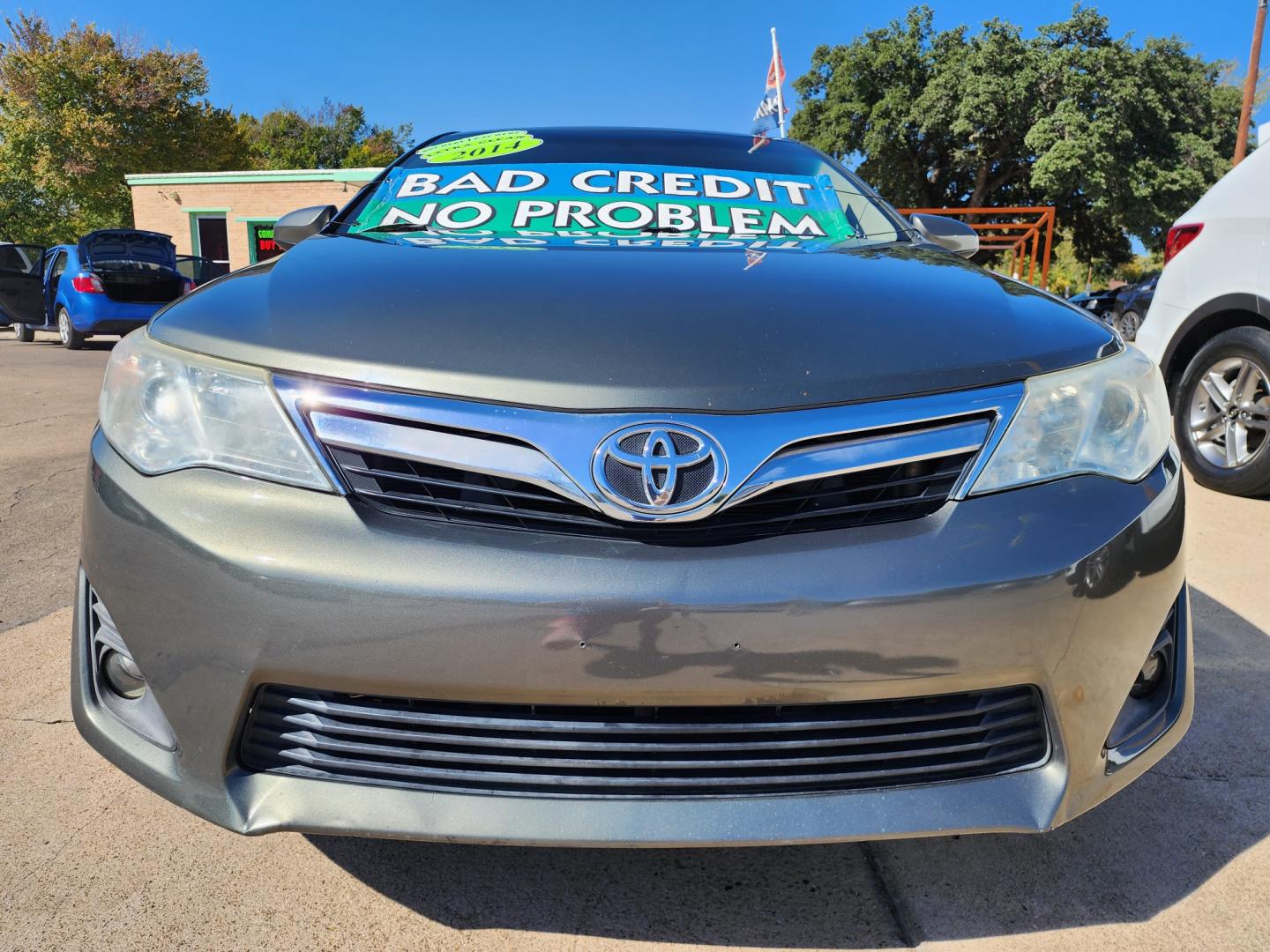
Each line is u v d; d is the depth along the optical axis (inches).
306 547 48.4
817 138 1107.3
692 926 56.5
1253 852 63.5
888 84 1064.8
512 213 87.4
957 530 49.9
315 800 49.8
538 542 48.3
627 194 92.0
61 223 1113.4
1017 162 1032.2
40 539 126.1
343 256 71.8
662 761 49.3
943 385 52.5
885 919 57.2
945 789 50.9
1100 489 53.0
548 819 48.6
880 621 48.0
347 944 54.5
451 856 62.7
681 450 48.8
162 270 442.3
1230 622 101.3
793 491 49.7
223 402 52.1
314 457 50.3
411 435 50.0
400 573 47.5
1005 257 772.6
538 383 50.6
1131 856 63.2
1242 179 151.1
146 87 1076.5
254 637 48.5
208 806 50.6
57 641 93.4
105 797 68.2
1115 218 942.4
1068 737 52.0
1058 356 56.2
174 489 51.1
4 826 64.5
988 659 49.4
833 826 49.3
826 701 48.6
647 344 53.2
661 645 47.1
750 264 69.2
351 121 2065.7
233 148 1193.4
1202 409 156.1
